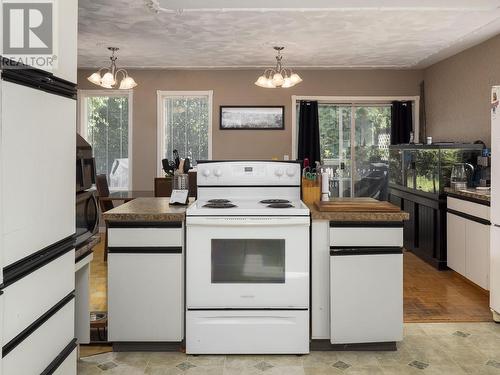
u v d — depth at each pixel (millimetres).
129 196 5633
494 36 5195
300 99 7297
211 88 7309
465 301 3977
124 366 2748
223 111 7320
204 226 2859
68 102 2102
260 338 2887
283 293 2883
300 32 5109
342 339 2875
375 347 2963
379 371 2670
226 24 4820
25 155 1697
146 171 7387
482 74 5469
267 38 5387
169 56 6363
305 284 2883
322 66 7027
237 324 2883
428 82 7086
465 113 5883
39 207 1816
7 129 1563
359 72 7273
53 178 1949
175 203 3268
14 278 1616
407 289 4344
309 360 2832
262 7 4250
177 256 2871
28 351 1728
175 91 7316
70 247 2125
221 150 7355
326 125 7449
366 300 2875
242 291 2877
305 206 3031
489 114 5297
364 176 7461
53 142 1947
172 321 2891
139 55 6301
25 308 1704
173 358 2869
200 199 3422
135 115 7352
